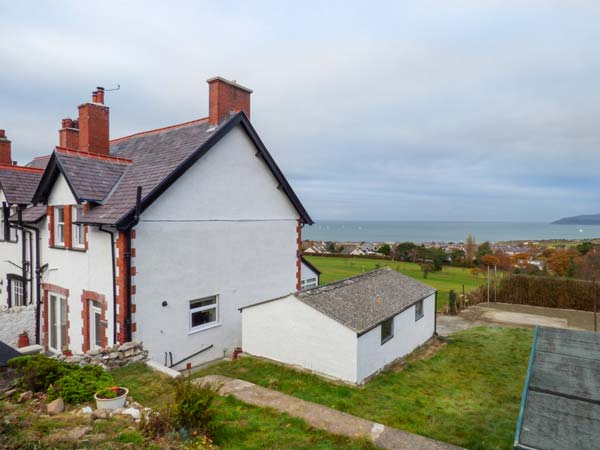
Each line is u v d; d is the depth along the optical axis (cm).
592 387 568
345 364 1041
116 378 930
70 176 1226
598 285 2491
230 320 1449
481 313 2398
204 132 1435
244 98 1536
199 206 1326
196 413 634
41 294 1486
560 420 488
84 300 1262
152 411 643
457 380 1161
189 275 1291
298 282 1805
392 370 1205
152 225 1173
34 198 1392
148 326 1165
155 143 1577
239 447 621
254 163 1551
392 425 832
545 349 710
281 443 643
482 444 761
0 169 1703
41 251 1497
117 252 1125
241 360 1220
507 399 1016
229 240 1444
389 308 1275
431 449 657
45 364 750
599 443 441
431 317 1659
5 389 719
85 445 530
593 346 720
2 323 1398
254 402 818
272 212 1652
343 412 813
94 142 1449
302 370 1110
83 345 1263
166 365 1212
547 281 2644
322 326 1082
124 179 1345
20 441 517
